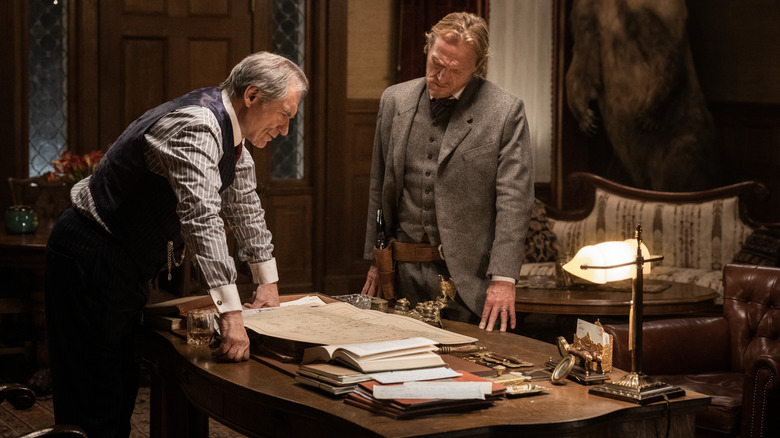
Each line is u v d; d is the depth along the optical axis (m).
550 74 7.88
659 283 5.25
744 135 7.17
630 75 7.40
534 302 4.70
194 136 2.31
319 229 7.29
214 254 2.26
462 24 2.93
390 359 2.06
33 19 6.29
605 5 7.46
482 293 3.04
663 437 1.99
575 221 7.00
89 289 2.49
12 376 5.10
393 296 3.20
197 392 2.31
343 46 7.22
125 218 2.47
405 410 1.82
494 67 7.70
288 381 2.11
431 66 2.96
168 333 2.58
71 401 2.57
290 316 2.52
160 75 6.66
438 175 3.04
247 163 2.77
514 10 7.71
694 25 7.43
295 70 2.46
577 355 2.15
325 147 7.27
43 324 4.77
